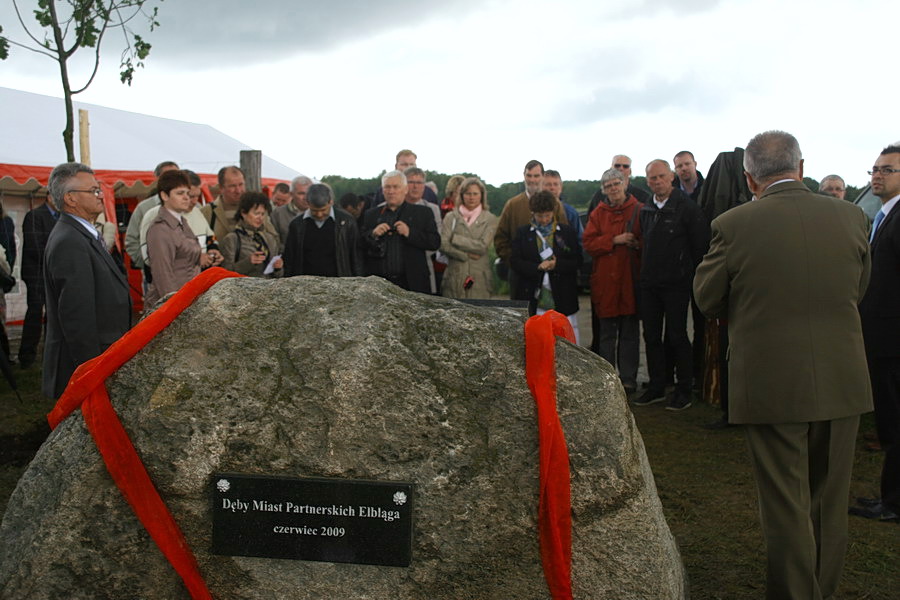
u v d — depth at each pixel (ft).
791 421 7.95
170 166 18.42
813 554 7.90
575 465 6.05
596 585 6.11
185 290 6.79
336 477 6.21
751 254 8.20
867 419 17.60
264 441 6.25
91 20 18.19
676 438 16.28
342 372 6.25
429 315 6.57
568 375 6.22
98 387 6.41
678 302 18.11
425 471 6.15
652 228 18.04
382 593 6.21
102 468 6.30
